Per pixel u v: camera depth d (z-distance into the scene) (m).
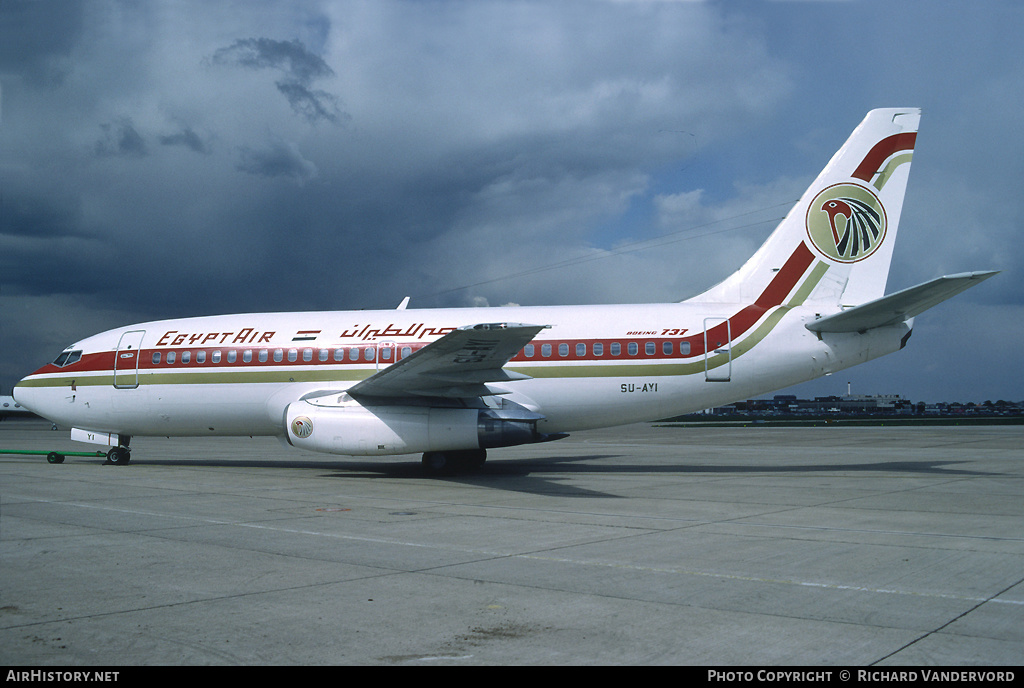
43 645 5.29
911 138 18.02
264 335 19.61
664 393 17.92
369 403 17.39
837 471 19.20
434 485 15.99
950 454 25.41
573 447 31.25
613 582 7.08
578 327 18.28
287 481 16.91
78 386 20.50
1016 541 9.18
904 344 17.72
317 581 7.16
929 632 5.53
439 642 5.32
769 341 17.73
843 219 18.08
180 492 14.70
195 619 5.90
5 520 11.09
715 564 7.86
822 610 6.11
